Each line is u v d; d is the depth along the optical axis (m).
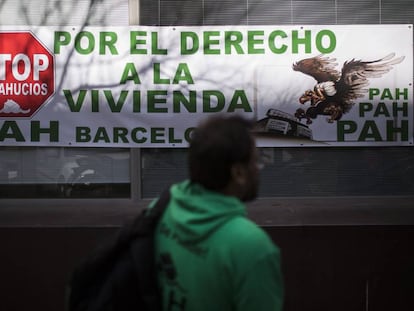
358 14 4.86
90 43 4.83
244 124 1.66
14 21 4.84
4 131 4.83
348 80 4.84
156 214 1.72
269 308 1.47
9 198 4.85
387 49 4.86
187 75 4.83
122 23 4.85
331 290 4.64
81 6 4.84
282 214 4.74
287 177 4.88
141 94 4.83
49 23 4.84
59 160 4.86
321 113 4.84
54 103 4.83
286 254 4.64
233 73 4.84
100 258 1.69
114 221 4.68
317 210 4.79
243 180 1.62
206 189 1.61
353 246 4.66
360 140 4.86
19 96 4.82
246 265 1.48
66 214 4.76
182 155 4.86
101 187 4.87
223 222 1.54
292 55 4.84
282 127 4.85
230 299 1.52
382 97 4.84
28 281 4.65
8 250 4.66
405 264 4.65
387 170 4.89
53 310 4.63
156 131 4.84
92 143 4.84
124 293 1.63
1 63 4.82
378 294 4.64
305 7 4.86
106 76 4.82
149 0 4.84
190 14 4.84
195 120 4.84
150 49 4.83
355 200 4.85
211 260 1.52
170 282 1.60
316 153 4.86
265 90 4.84
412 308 4.64
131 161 4.85
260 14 4.85
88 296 1.71
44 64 4.83
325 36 4.85
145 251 1.65
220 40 4.84
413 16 4.86
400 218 4.73
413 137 4.84
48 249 4.65
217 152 1.58
